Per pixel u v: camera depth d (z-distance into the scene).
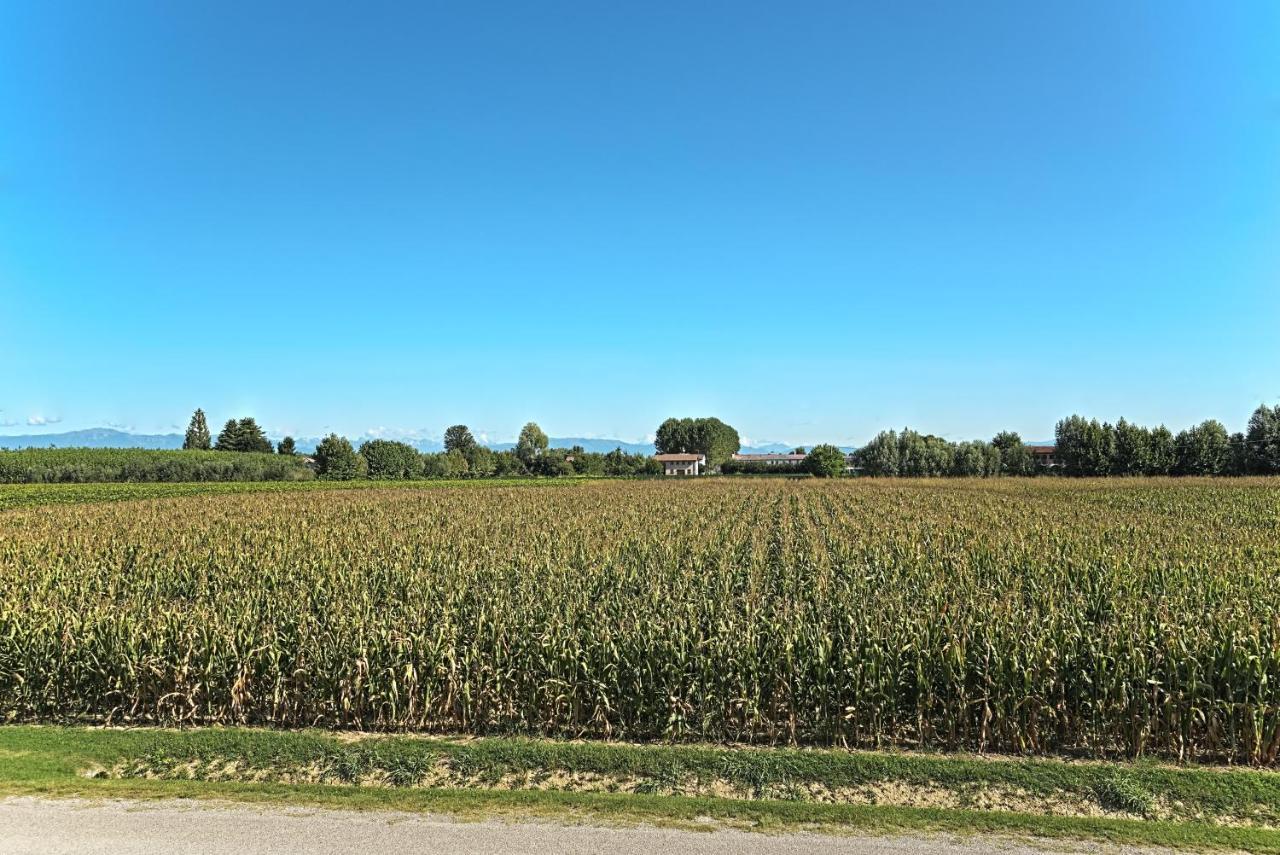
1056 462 107.38
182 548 23.09
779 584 17.41
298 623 11.21
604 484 84.94
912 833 6.92
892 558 19.94
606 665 10.02
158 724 10.38
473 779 8.56
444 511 40.50
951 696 9.55
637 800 7.56
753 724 9.72
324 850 6.35
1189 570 17.23
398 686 10.22
